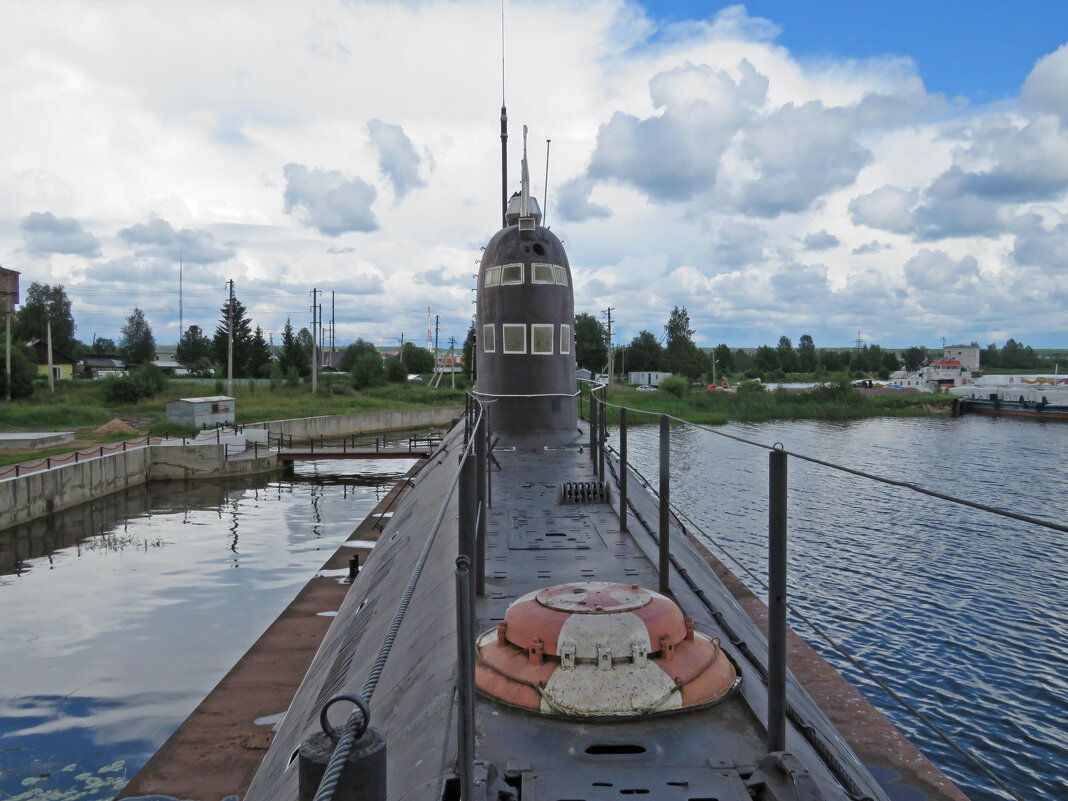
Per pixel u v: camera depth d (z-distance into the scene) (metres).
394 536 15.85
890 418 71.81
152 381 67.75
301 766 2.93
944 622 17.97
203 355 123.06
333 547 26.81
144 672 16.28
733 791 4.09
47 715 14.34
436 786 3.80
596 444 13.54
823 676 12.36
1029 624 17.80
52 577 23.08
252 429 48.22
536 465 14.46
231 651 17.44
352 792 2.84
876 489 33.12
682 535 12.42
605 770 4.30
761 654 7.10
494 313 17.16
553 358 17.00
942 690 14.95
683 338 128.12
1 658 17.02
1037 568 21.81
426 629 7.33
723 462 41.16
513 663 5.27
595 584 5.82
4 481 28.25
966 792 11.99
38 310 110.56
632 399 76.25
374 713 6.48
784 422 66.81
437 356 124.31
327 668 9.58
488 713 4.97
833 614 18.47
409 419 69.88
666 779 4.21
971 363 171.00
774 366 161.00
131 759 12.84
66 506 32.22
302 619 16.77
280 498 36.25
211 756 11.10
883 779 8.87
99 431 47.25
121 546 26.84
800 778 4.02
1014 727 13.67
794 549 23.75
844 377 86.06
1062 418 71.38
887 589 20.11
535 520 10.52
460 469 4.74
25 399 61.47
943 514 28.30
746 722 4.84
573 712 4.82
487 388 17.69
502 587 7.79
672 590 7.60
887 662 16.05
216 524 30.45
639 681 4.94
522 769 4.32
